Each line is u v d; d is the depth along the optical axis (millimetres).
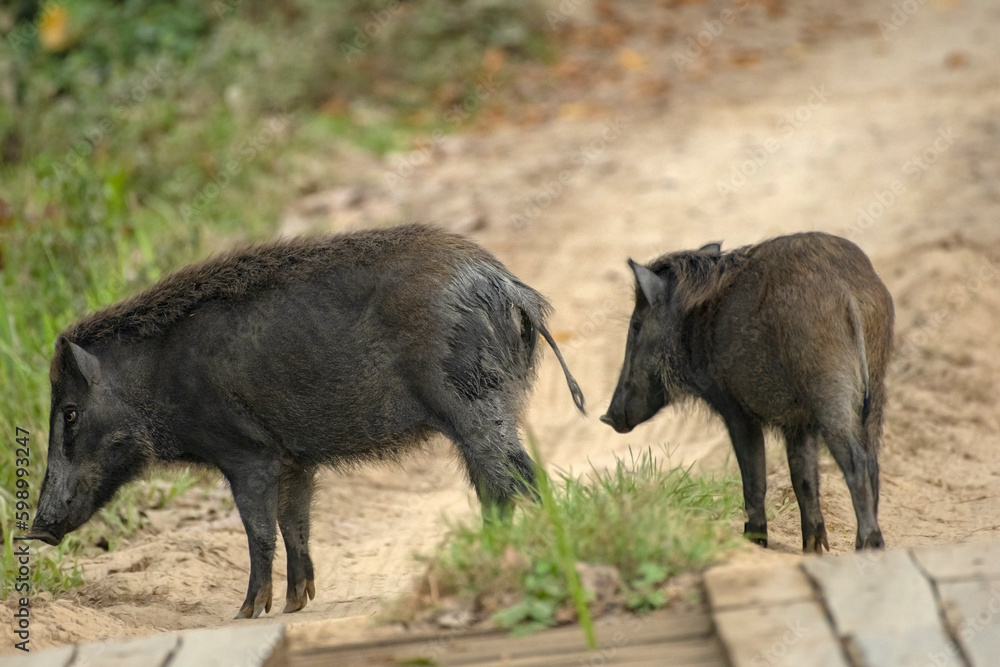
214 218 38938
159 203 39469
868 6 63781
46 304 29891
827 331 16859
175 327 18953
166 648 13555
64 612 18297
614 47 58344
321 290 18500
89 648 13766
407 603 14445
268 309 18594
